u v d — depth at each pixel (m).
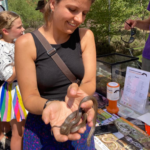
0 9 4.11
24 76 1.35
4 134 3.39
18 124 2.57
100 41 9.30
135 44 8.66
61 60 1.45
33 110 1.25
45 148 1.48
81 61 1.58
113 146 1.77
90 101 1.15
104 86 2.80
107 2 8.28
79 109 1.17
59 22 1.27
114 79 2.70
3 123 3.38
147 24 3.25
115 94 2.23
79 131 1.06
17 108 2.47
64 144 1.46
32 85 1.37
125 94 2.41
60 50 1.46
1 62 2.20
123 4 8.28
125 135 1.91
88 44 1.61
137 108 2.25
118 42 9.05
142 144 1.76
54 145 1.47
